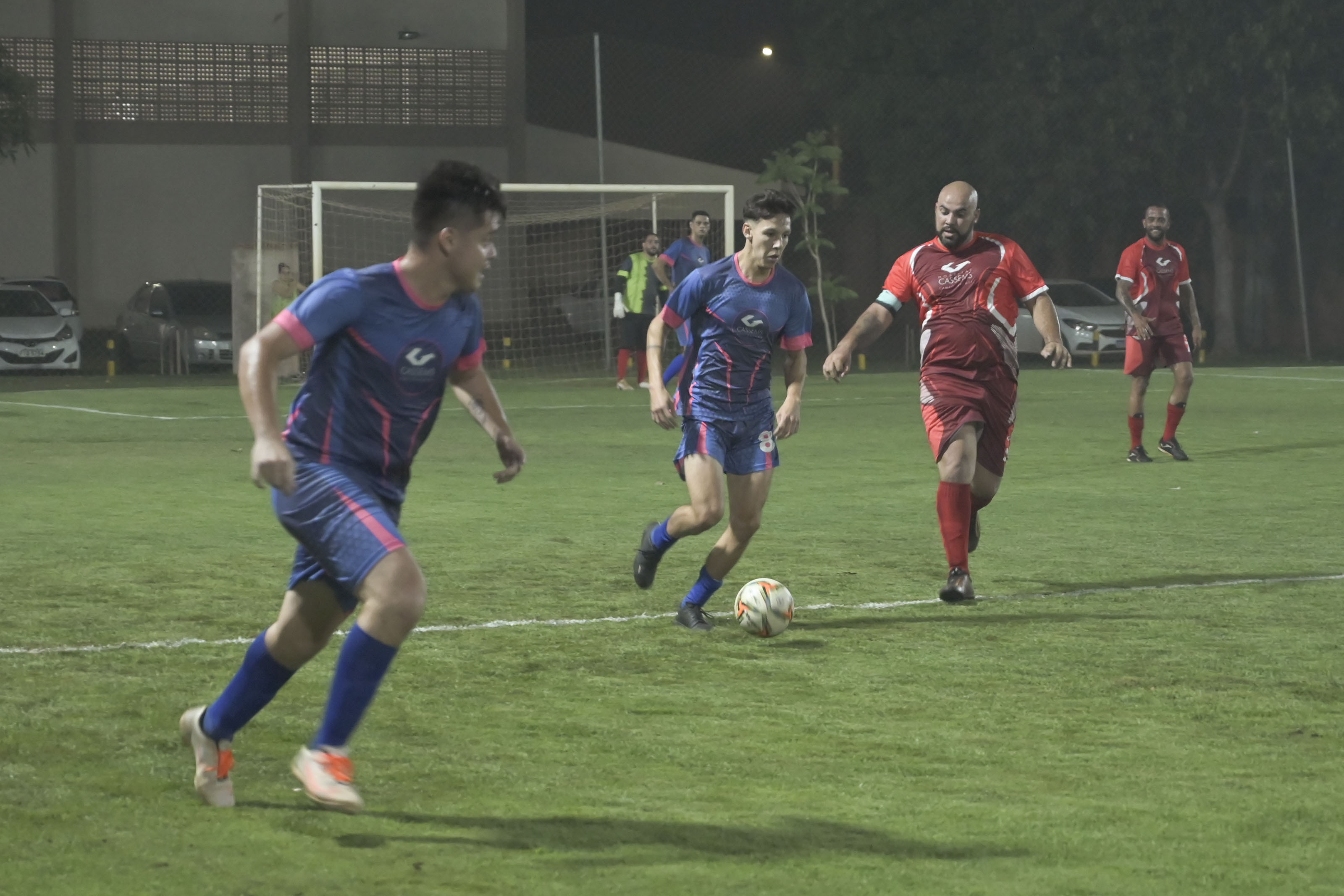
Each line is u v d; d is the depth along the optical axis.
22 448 45.88
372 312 12.03
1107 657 18.95
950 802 13.03
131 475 39.34
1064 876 11.20
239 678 12.56
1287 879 11.12
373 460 12.54
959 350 23.45
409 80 102.06
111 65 97.38
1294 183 99.12
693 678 17.81
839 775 13.88
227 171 99.62
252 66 99.38
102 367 88.75
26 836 11.95
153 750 14.45
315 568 12.49
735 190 99.12
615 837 12.03
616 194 94.38
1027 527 30.61
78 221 97.62
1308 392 69.88
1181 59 95.50
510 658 18.77
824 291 95.00
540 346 92.38
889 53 105.81
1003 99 99.62
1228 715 16.16
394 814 12.62
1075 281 96.56
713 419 20.42
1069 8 97.06
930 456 44.41
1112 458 43.88
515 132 103.25
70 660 18.28
